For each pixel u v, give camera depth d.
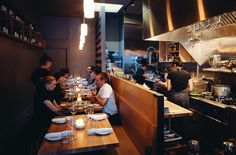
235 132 2.79
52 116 3.08
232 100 3.26
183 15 2.55
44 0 6.26
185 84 3.88
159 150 2.17
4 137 3.78
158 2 3.31
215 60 4.13
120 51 9.33
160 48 8.43
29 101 6.14
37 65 7.57
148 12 3.77
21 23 4.59
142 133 2.54
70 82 6.52
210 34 4.27
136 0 6.49
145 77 6.22
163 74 6.21
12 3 4.36
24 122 5.07
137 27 8.52
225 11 1.78
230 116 2.89
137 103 2.85
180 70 3.92
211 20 3.69
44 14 8.23
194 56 4.89
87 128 2.28
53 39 8.70
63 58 8.89
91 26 9.16
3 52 3.88
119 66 8.69
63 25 8.77
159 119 2.17
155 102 2.23
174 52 7.55
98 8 7.82
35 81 4.18
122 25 8.83
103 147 1.85
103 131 2.12
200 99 3.58
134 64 8.53
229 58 3.94
